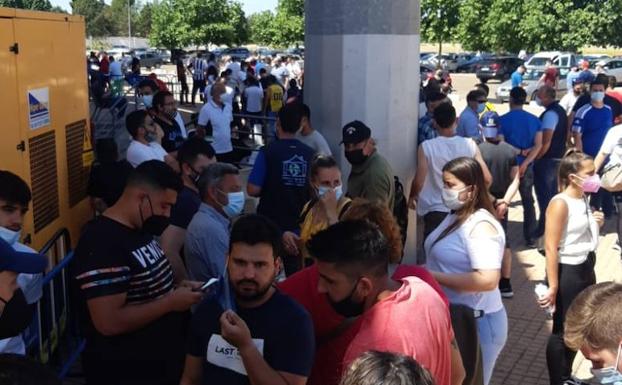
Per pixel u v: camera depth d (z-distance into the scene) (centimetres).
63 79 583
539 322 671
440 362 254
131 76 2503
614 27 3906
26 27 498
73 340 521
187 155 468
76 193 616
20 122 485
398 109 677
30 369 156
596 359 230
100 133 1625
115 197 599
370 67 660
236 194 402
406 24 669
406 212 588
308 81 698
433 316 256
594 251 479
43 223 529
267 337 274
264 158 558
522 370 573
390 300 255
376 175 538
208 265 391
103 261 316
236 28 5853
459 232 386
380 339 246
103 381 332
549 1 3956
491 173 747
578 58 3509
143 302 327
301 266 467
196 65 2770
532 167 896
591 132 966
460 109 2289
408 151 692
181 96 2847
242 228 274
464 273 381
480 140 889
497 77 4112
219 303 281
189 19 5675
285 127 562
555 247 474
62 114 580
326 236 261
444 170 393
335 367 290
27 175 496
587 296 236
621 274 812
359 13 652
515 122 868
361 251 254
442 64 4516
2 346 310
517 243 935
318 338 300
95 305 313
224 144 1059
